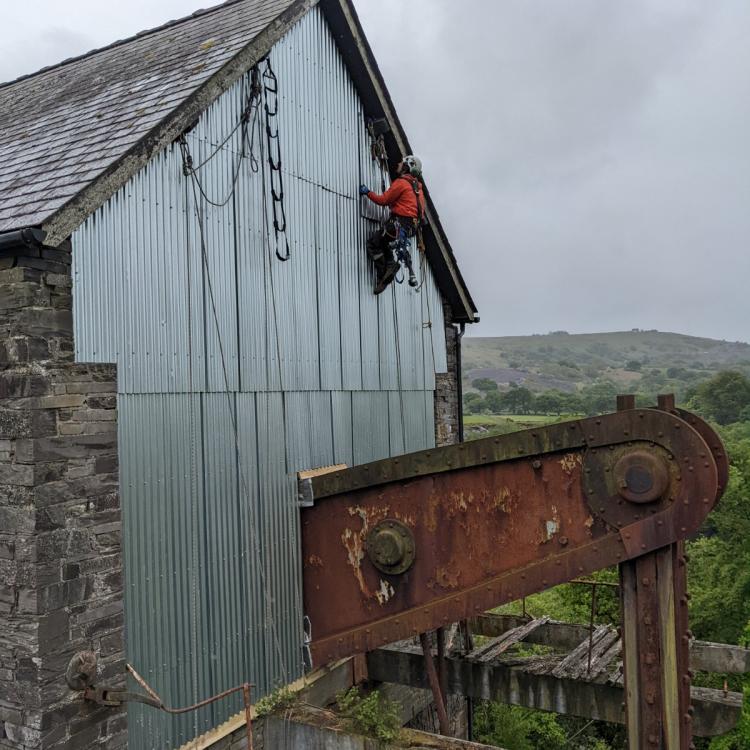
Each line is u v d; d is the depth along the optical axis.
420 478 6.12
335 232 7.85
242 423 6.25
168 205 5.59
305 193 7.38
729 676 17.36
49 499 4.51
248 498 6.25
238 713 5.95
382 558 6.14
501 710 12.90
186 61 6.63
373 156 8.73
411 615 6.05
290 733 5.96
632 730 4.77
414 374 9.34
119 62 8.00
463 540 5.84
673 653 4.71
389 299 8.86
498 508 5.64
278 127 7.00
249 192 6.54
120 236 5.12
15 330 4.46
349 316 7.99
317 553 6.81
